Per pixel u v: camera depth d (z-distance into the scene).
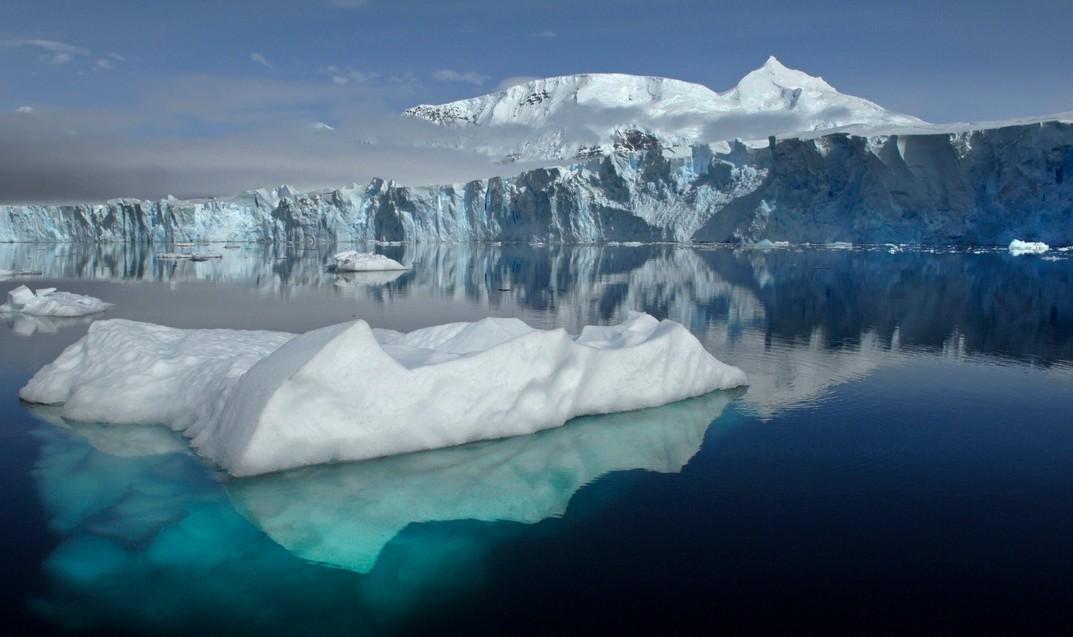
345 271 36.66
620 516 6.12
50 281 31.14
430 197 82.12
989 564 5.25
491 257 50.25
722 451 7.75
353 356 7.25
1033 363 12.52
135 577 5.09
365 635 4.39
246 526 5.89
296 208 85.44
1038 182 46.00
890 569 5.19
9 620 4.54
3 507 6.17
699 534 5.77
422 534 5.81
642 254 51.09
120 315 18.86
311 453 6.97
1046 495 6.54
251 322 17.66
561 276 32.53
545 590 4.93
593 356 8.88
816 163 55.88
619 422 8.66
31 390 9.34
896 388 10.59
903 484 6.82
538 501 6.41
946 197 50.34
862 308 20.17
